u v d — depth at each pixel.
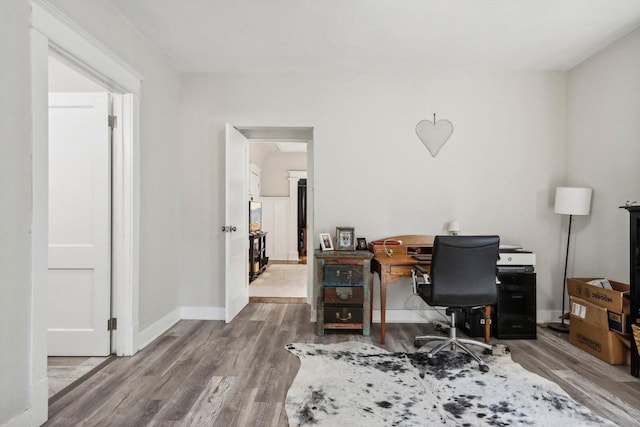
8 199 1.69
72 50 2.10
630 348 2.45
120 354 2.75
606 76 3.15
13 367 1.71
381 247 3.56
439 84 3.71
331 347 2.94
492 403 2.05
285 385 2.28
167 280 3.48
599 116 3.23
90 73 2.36
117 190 2.74
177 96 3.72
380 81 3.72
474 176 3.71
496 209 3.71
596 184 3.26
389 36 2.98
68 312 2.74
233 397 2.13
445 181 3.71
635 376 2.41
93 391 2.20
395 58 3.41
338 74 3.74
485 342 3.04
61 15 1.98
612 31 2.87
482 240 2.58
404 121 3.72
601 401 2.09
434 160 3.71
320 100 3.75
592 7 2.53
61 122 2.71
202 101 3.78
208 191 3.79
